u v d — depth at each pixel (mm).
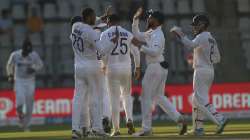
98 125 41156
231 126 60188
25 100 63781
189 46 42094
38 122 80625
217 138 36844
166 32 93062
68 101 80562
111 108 44156
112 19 42438
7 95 80812
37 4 104000
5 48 96375
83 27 39969
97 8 102625
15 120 80750
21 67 62969
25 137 48469
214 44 42438
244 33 93688
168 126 65125
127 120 45000
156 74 42312
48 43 97500
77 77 40656
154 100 43719
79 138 40438
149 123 42906
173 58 89312
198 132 43125
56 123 79750
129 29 96875
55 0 104438
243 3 102625
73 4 103750
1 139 46000
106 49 41719
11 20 102625
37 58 63531
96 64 40500
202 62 42406
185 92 80062
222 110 79812
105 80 46094
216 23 100312
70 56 93875
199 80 42500
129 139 38062
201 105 42594
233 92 79812
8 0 105125
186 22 98938
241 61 91375
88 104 41875
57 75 92562
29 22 100188
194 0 103000
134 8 100812
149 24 42344
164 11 101562
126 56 43344
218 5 102250
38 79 92000
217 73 89938
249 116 79562
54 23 101250
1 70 94250
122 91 44594
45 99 80750
